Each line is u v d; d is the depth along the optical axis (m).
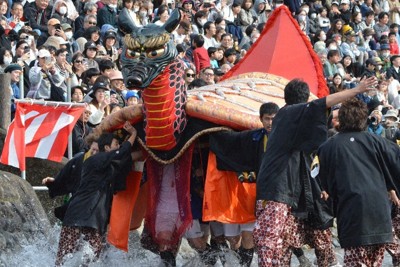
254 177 12.21
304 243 11.73
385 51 28.08
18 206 13.88
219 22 24.02
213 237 12.99
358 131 10.44
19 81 16.78
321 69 14.66
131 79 11.70
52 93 17.06
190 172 12.60
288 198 11.09
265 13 26.78
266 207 11.16
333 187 10.38
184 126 12.31
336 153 10.34
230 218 12.28
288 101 11.38
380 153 10.31
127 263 13.45
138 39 11.81
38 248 13.51
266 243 11.09
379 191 10.19
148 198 12.91
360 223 10.10
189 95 12.62
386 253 14.55
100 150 12.95
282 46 14.66
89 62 19.55
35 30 20.66
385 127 20.66
